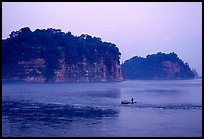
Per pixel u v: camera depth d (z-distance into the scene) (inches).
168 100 2856.8
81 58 7431.1
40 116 1830.7
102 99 3006.9
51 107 2313.0
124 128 1443.2
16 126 1498.5
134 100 2812.5
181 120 1647.4
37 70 6668.3
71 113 1958.7
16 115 1866.4
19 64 6560.0
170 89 4795.8
